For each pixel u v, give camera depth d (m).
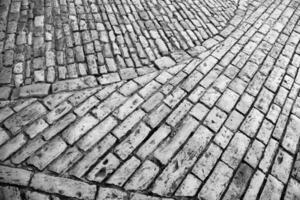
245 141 4.13
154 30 5.93
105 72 4.91
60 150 3.76
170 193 3.48
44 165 3.58
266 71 5.40
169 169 3.70
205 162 3.81
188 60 5.43
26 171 3.49
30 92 4.44
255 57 5.69
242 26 6.57
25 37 5.21
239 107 4.63
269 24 6.73
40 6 5.85
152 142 3.98
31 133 3.91
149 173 3.63
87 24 5.71
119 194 3.41
